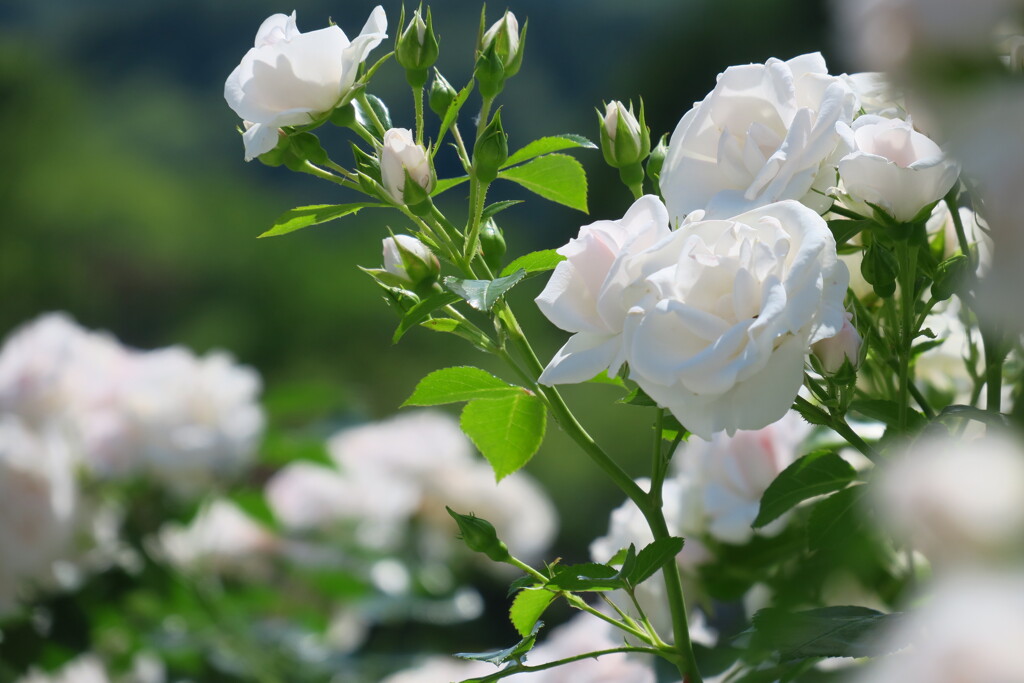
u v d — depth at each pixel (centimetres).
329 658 155
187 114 991
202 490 149
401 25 94
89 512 137
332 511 166
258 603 159
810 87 88
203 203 814
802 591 91
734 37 570
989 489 53
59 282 767
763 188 87
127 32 1079
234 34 1116
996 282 59
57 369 140
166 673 144
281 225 94
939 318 98
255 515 156
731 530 102
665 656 90
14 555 128
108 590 136
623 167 95
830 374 86
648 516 90
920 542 58
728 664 101
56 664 133
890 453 89
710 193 89
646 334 82
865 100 91
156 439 141
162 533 144
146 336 766
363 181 93
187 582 141
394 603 163
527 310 575
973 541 53
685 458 107
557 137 95
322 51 93
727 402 82
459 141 94
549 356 550
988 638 50
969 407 85
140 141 932
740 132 89
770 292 81
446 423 185
